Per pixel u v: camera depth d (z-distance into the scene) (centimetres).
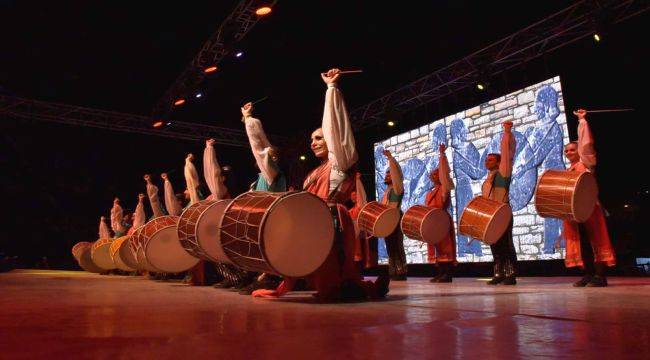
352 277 311
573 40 923
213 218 448
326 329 170
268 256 275
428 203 756
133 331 169
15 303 302
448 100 1277
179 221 482
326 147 357
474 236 562
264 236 274
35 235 1712
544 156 977
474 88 1184
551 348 129
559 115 959
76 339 151
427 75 1157
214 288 499
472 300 301
